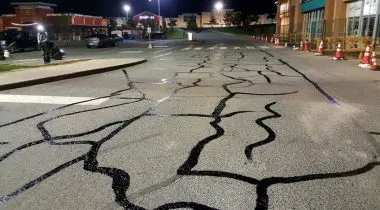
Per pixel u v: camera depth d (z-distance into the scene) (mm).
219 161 4027
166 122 5699
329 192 3279
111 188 3393
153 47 34469
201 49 29266
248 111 6406
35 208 3045
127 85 9578
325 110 6488
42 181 3562
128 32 66750
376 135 4961
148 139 4840
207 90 8664
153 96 7941
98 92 8492
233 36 75375
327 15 29344
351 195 3221
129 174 3703
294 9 44969
